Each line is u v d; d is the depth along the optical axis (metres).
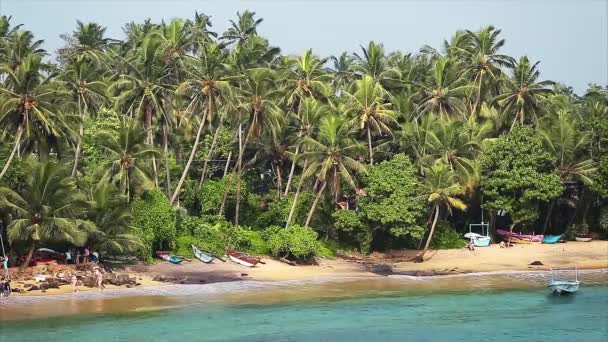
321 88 74.00
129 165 58.09
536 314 47.09
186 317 44.88
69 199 51.56
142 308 46.75
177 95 67.19
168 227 60.97
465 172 71.50
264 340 39.69
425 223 72.75
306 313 46.88
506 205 74.56
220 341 39.25
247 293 53.06
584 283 58.81
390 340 40.06
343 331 42.03
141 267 58.62
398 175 69.69
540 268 66.00
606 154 76.12
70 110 64.00
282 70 76.12
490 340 40.25
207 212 73.56
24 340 38.22
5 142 56.72
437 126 73.31
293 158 72.62
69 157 65.50
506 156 74.75
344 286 56.78
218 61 65.62
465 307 49.22
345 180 69.81
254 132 67.94
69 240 51.38
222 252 64.75
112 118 67.94
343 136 66.56
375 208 68.75
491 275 62.69
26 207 50.50
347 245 73.44
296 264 65.69
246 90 66.62
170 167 74.38
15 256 52.91
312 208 68.94
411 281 59.47
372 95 72.62
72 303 47.16
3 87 53.88
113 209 55.62
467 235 76.56
